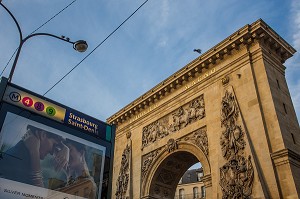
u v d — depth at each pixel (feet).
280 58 108.58
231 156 91.91
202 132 107.55
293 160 82.23
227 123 98.37
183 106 120.16
